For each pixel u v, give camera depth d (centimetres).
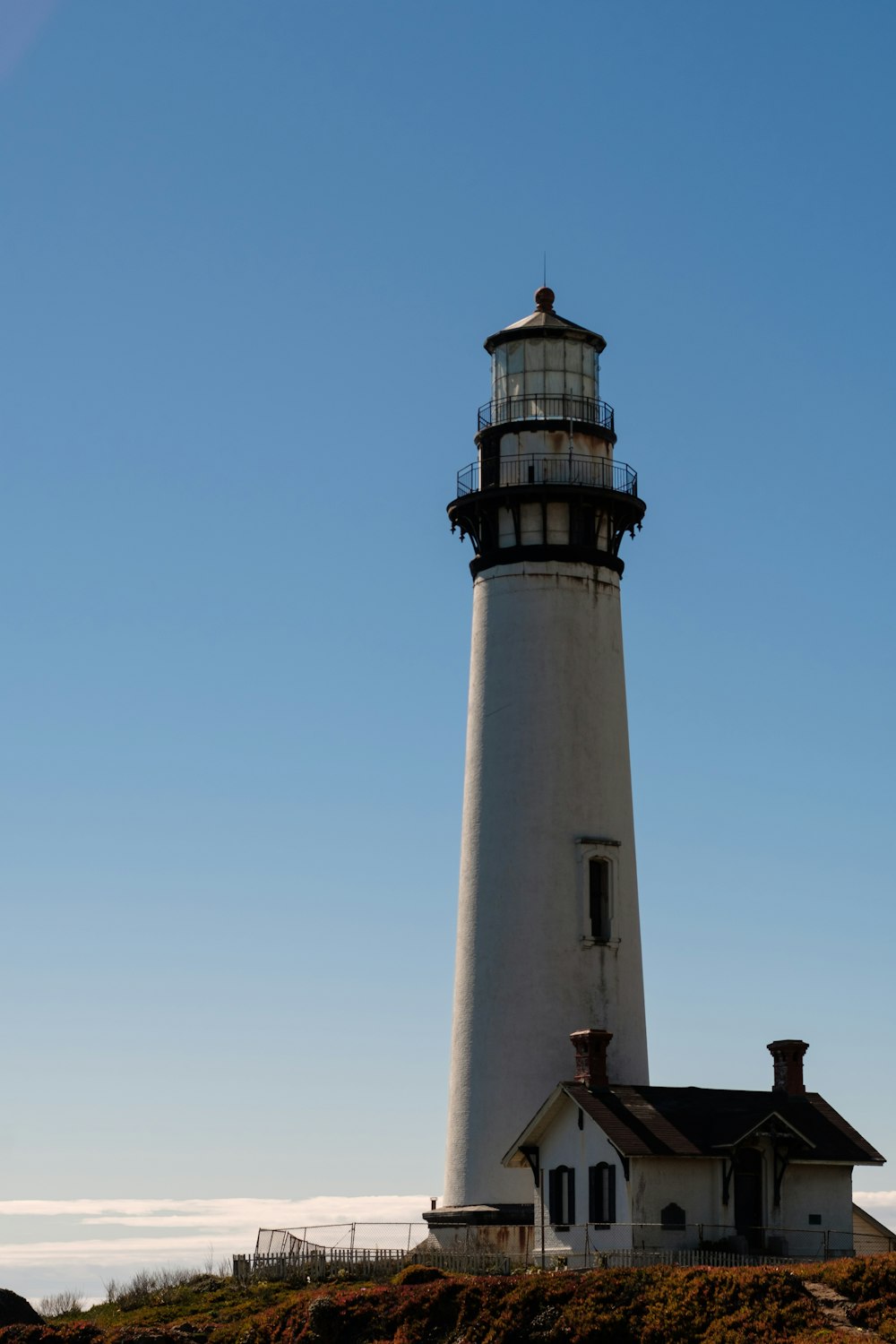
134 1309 7094
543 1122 6625
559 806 7231
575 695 7331
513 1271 6284
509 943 7138
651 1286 5531
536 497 7406
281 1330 6047
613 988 7150
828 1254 6384
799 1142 6384
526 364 7656
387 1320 5838
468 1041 7150
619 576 7594
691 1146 6269
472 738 7444
